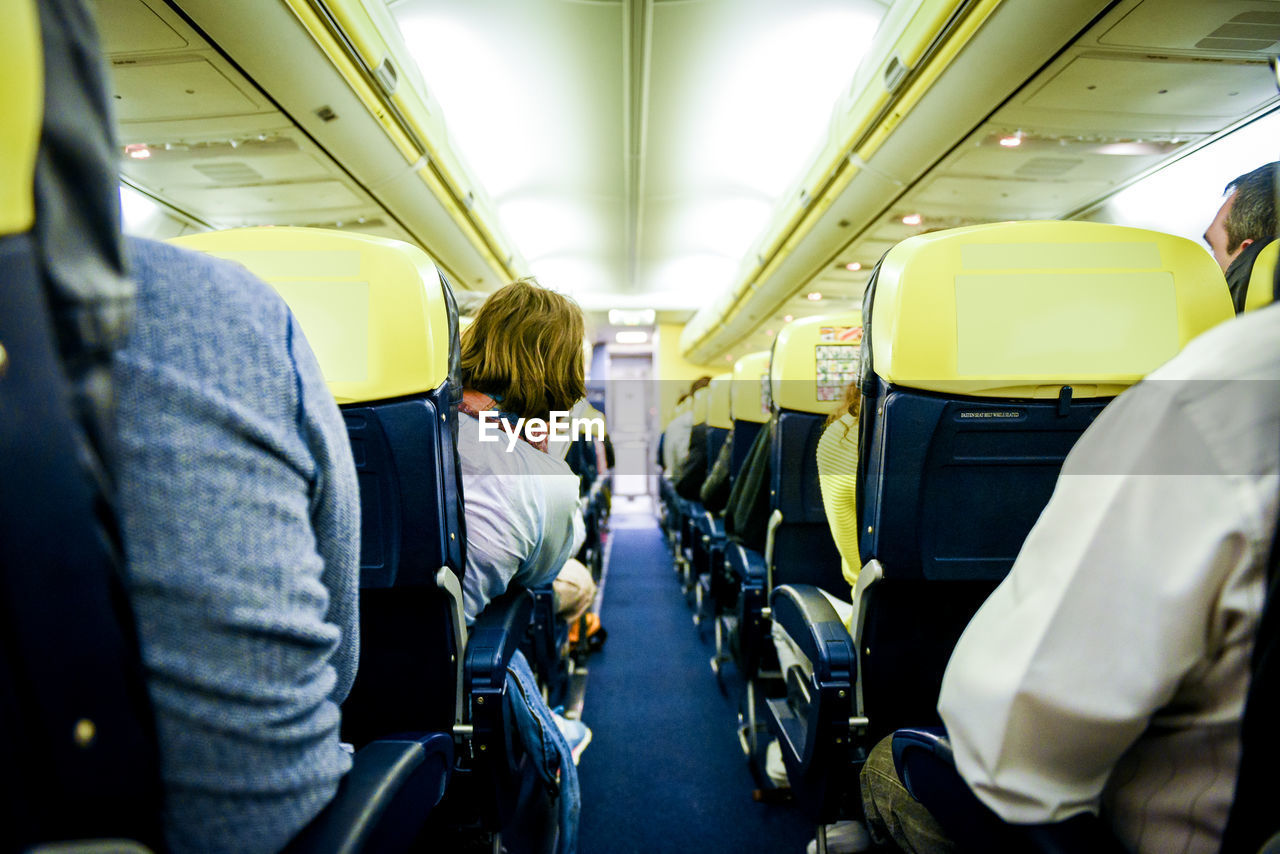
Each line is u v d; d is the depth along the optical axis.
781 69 3.71
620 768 2.15
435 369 0.99
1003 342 1.00
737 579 2.34
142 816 0.36
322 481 0.51
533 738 1.26
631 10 3.14
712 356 12.35
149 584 0.36
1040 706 0.53
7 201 0.30
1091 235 1.01
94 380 0.33
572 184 5.59
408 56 3.00
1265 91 2.51
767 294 6.61
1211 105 2.61
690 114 4.27
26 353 0.31
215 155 3.17
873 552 1.10
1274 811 0.40
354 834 0.48
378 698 1.13
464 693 1.12
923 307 0.99
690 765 2.17
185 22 2.10
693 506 4.32
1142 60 2.29
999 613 0.60
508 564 1.24
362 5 2.45
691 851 1.71
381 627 1.09
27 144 0.30
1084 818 0.56
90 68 0.33
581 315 1.41
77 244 0.32
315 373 0.50
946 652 1.18
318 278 0.97
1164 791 0.54
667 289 10.23
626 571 5.39
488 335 1.32
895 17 2.69
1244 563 0.46
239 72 2.41
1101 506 0.52
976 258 1.00
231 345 0.40
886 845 1.06
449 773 0.86
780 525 2.08
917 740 0.81
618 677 2.98
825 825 1.33
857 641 1.19
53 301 0.31
